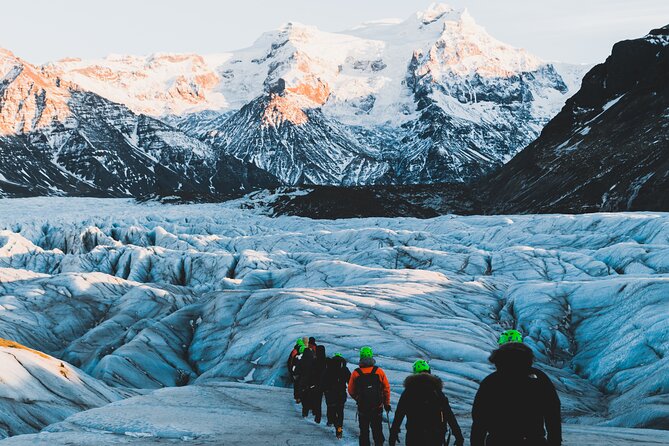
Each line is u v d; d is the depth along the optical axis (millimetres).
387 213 144500
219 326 34844
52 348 40531
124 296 47438
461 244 67438
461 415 13938
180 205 158750
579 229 60562
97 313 46281
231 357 27844
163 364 31844
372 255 58219
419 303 33969
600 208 99500
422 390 6766
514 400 5035
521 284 37031
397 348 24328
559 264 47062
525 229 65375
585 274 43750
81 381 15242
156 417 10648
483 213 141125
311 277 49406
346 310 31547
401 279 42094
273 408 13227
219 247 84000
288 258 66750
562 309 30984
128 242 96438
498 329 31406
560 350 28125
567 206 105250
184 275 69312
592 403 20828
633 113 125500
